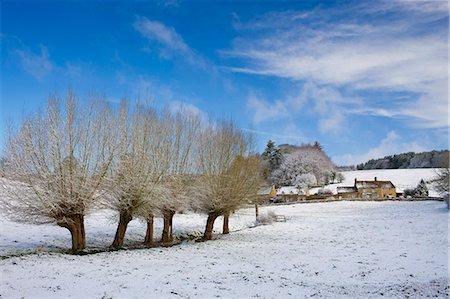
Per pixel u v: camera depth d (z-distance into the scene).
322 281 15.28
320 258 20.80
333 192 97.50
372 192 94.38
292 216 50.94
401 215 46.28
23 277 15.27
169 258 20.98
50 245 24.58
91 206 23.17
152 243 29.30
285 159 115.50
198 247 25.95
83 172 22.52
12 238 25.28
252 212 58.03
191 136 31.27
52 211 21.83
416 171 128.88
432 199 68.31
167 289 13.72
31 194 21.34
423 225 35.16
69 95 22.97
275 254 22.52
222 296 12.88
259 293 13.34
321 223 42.16
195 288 13.94
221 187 30.72
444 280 14.95
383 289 13.89
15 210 21.44
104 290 13.46
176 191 29.44
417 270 16.86
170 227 32.44
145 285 14.27
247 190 32.50
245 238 31.31
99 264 18.66
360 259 20.09
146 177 26.00
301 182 104.31
